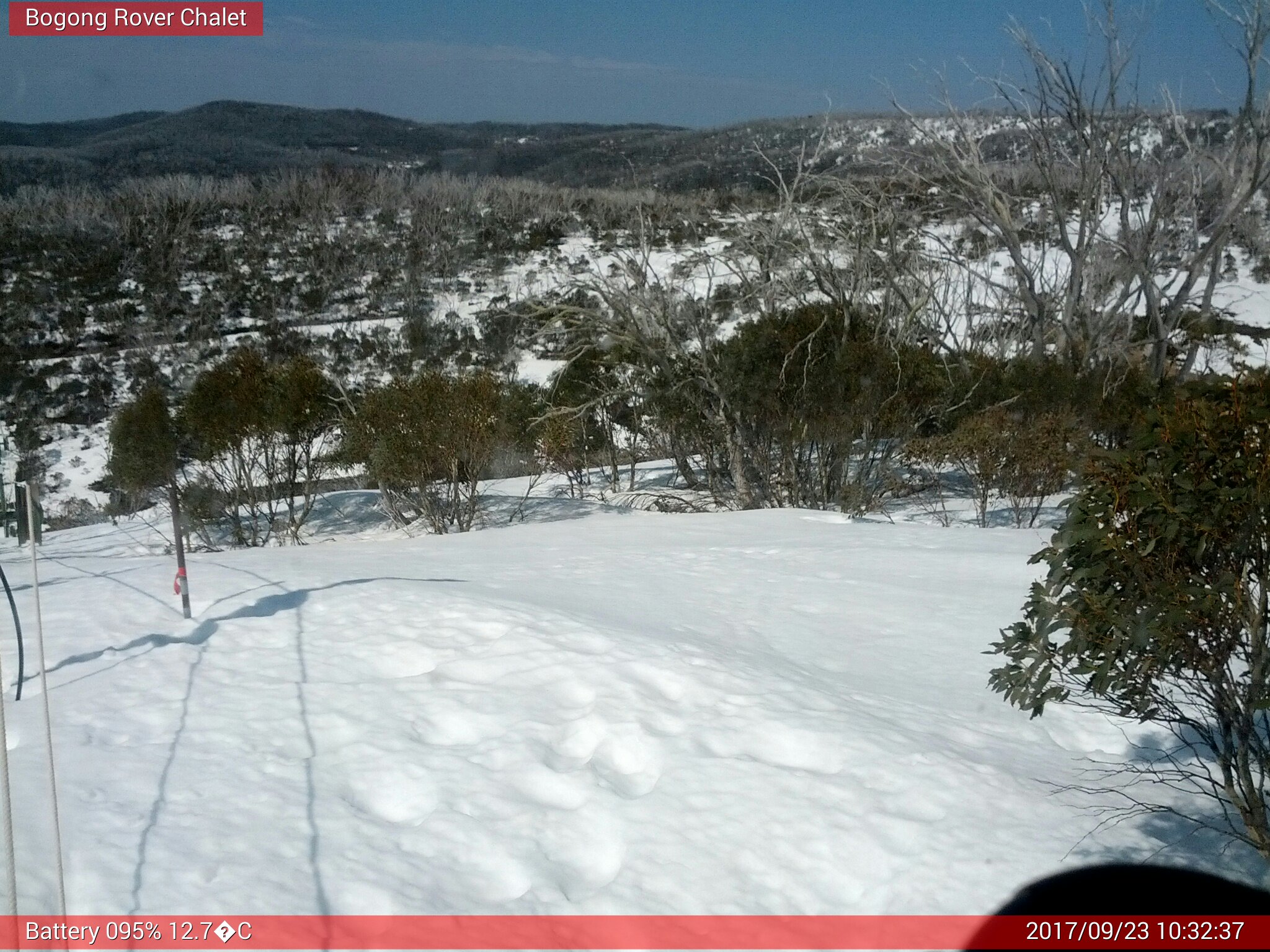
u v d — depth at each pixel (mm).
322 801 4465
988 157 28391
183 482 19969
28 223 45906
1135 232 26594
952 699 6488
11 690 5695
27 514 4125
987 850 4516
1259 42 24250
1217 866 4543
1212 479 3998
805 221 24469
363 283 46062
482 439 17969
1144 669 4234
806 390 18594
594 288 21625
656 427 24484
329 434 23109
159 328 39250
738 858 4336
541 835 4406
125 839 3990
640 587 9289
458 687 5797
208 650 6383
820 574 10219
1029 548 12102
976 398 20281
